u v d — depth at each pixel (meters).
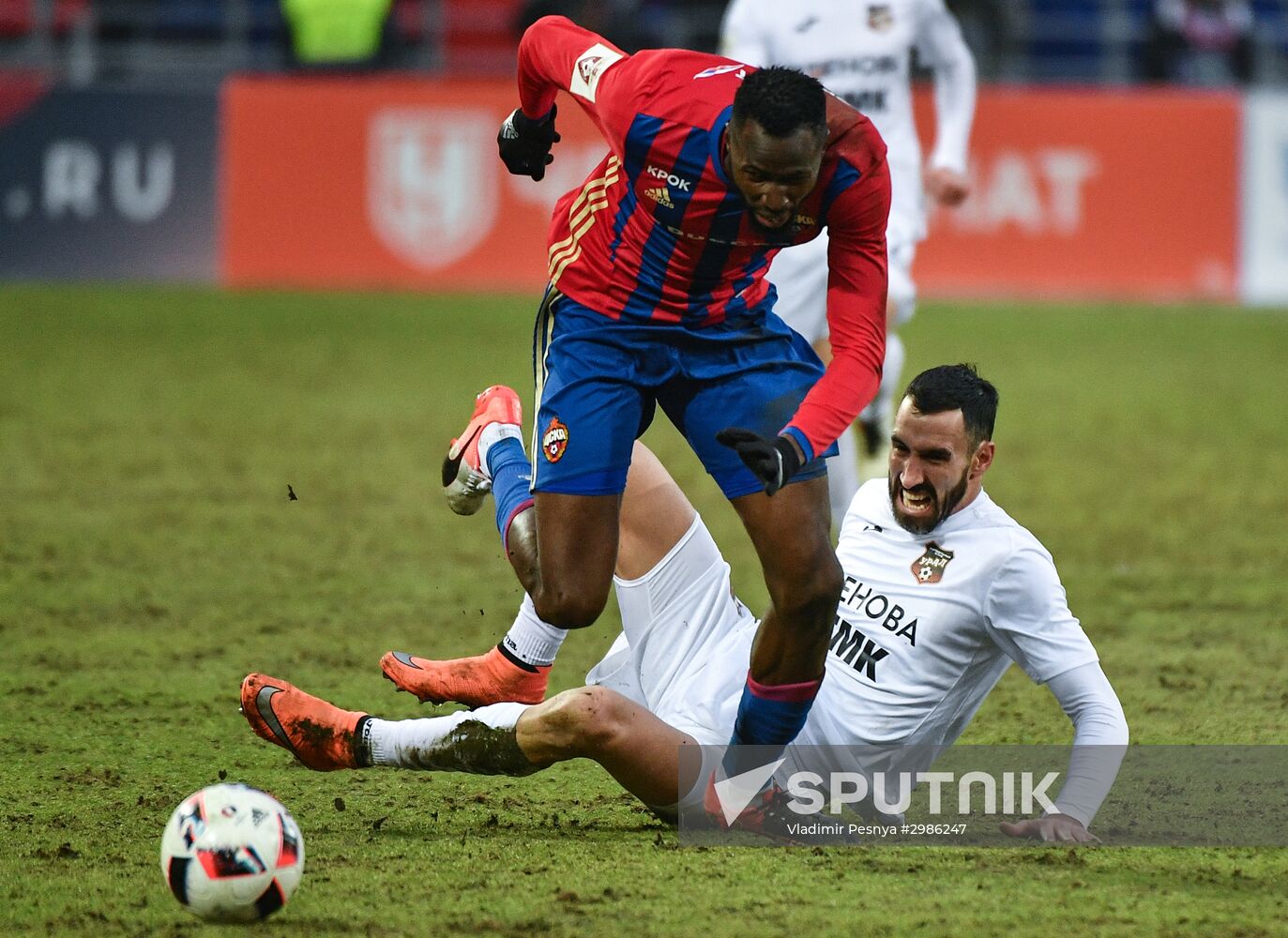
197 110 54.50
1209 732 16.64
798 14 25.22
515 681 15.08
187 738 15.90
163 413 35.25
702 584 14.22
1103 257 55.34
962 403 13.35
